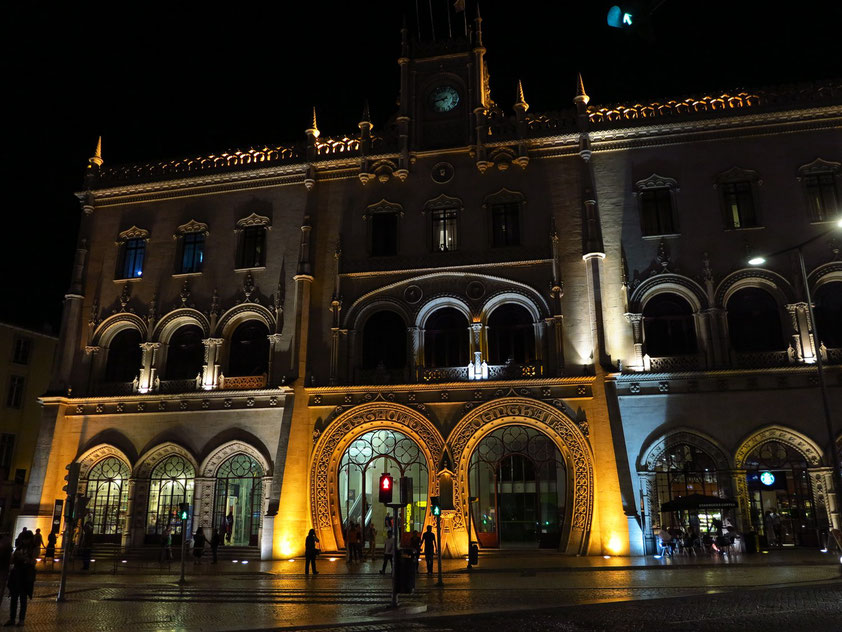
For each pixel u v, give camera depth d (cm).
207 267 3922
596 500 3194
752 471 3194
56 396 3819
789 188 3403
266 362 3759
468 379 3469
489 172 3728
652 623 1409
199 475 3603
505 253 3591
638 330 3366
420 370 3534
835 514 3023
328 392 3550
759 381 3212
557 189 3628
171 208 4081
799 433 3108
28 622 1546
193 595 2077
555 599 1852
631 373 3309
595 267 3431
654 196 3550
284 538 3325
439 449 3381
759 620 1400
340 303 3672
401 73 3906
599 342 3328
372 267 3712
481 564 2847
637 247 3478
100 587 2347
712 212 3453
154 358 3838
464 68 3875
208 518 3588
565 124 3700
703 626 1348
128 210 4144
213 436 3647
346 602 1881
